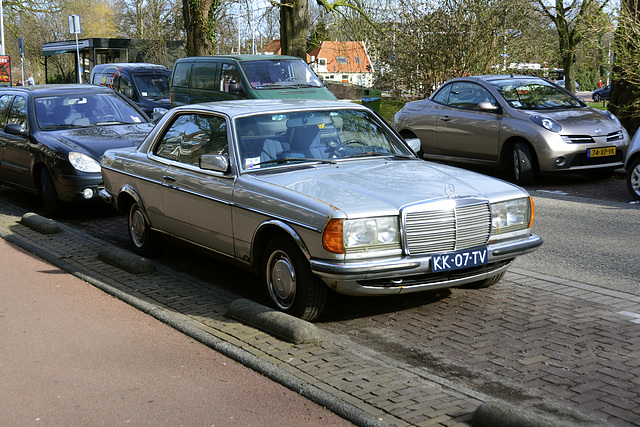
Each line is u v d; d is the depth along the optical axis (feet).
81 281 21.66
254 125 20.06
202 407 12.84
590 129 37.45
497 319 17.60
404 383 13.53
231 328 16.89
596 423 11.41
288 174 18.66
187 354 15.47
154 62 116.57
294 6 70.54
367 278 16.03
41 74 211.41
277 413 12.52
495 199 17.60
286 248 17.30
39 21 160.97
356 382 13.58
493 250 17.40
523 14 63.31
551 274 21.79
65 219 32.76
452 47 64.34
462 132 41.65
